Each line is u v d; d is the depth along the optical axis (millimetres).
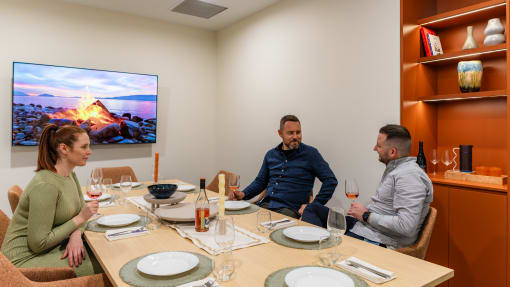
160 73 4500
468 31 2459
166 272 1146
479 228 2217
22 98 3516
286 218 1892
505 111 2402
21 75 3502
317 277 1099
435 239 2455
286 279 1069
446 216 2395
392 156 1930
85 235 1615
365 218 1833
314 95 3432
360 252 1371
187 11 4152
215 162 5070
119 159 4199
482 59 2518
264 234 1605
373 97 2852
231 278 1127
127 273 1166
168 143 4605
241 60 4492
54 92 3688
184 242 1505
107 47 4074
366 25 2895
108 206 2207
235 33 4594
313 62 3432
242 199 2607
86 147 1789
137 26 4289
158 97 4496
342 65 3125
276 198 2646
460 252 2316
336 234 1319
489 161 2498
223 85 4879
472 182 2314
